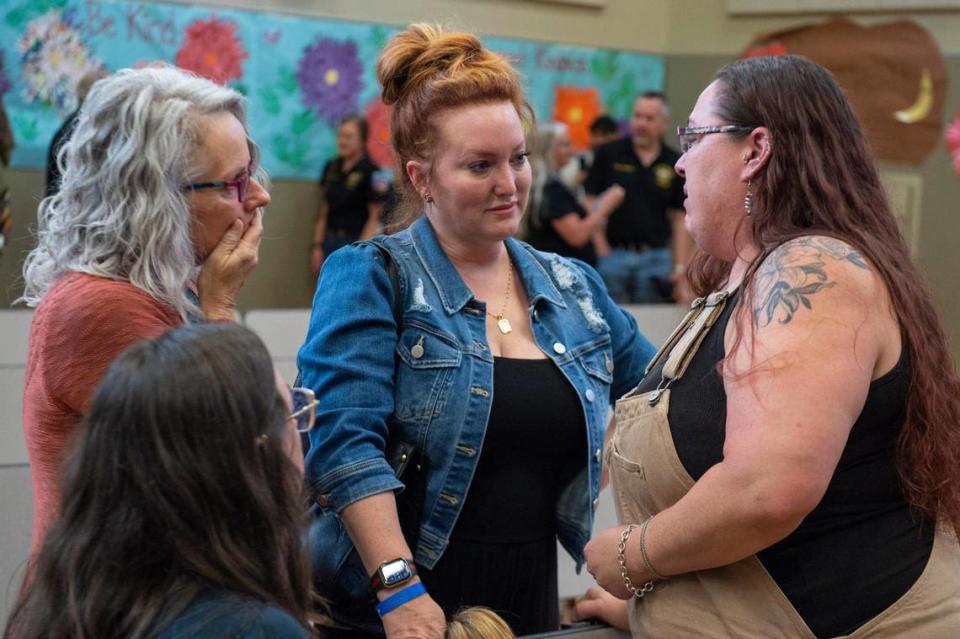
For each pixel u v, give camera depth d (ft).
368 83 22.29
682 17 25.54
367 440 5.51
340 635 5.87
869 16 23.15
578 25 24.57
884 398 4.50
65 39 18.89
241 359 3.56
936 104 22.56
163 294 5.13
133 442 3.42
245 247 5.59
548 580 6.12
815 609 4.56
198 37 20.26
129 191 5.11
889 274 4.58
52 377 4.97
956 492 4.62
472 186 5.76
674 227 20.93
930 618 4.54
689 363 4.86
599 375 6.20
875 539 4.58
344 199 21.20
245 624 3.37
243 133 5.49
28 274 5.45
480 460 5.82
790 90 4.79
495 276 6.18
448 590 5.83
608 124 22.35
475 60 5.85
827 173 4.74
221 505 3.44
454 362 5.77
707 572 4.72
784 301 4.38
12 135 18.49
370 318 5.71
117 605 3.38
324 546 5.87
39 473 5.10
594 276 6.68
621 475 5.03
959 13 22.24
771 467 4.22
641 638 4.97
